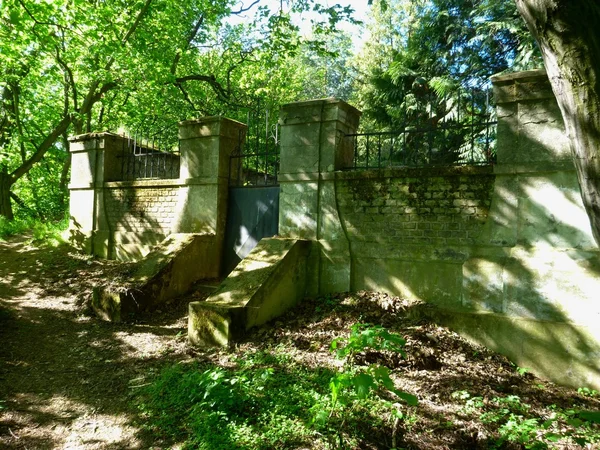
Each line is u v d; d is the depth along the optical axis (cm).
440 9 1418
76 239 966
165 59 1278
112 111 1647
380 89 1509
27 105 1402
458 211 546
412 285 572
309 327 546
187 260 718
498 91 517
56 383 469
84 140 965
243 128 803
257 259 616
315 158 644
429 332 515
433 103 1277
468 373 453
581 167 279
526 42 1112
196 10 1423
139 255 862
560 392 445
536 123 495
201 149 782
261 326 561
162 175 980
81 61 1179
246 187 760
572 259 472
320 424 319
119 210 903
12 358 518
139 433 379
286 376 437
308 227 647
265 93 1783
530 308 491
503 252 515
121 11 1152
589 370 455
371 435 345
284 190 671
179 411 398
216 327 532
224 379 411
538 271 488
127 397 438
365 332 320
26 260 890
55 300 714
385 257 592
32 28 902
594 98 266
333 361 463
